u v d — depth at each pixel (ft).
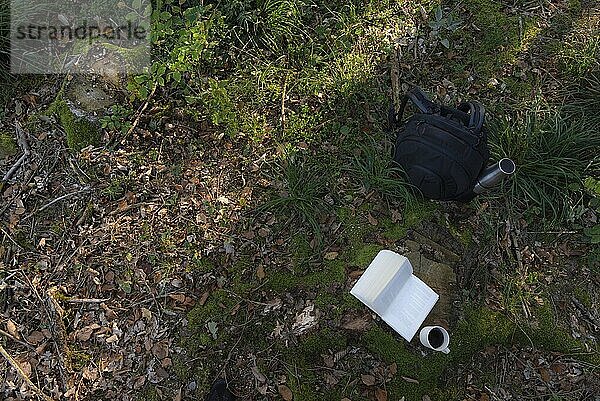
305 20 8.57
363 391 5.88
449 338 5.90
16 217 6.77
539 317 6.33
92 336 6.13
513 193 7.08
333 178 7.25
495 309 6.33
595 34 8.68
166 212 6.89
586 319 6.50
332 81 7.95
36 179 7.01
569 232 7.01
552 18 8.95
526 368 6.22
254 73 7.91
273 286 6.38
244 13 8.01
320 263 6.55
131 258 6.56
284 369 5.97
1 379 5.86
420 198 6.91
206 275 6.50
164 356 6.01
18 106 7.42
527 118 7.40
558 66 8.41
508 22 8.84
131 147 7.25
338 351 6.04
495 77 8.30
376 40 8.47
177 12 7.32
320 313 6.12
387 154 7.25
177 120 7.54
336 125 7.69
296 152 7.42
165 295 6.35
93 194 6.91
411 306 5.96
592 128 7.46
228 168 7.30
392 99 7.97
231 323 6.15
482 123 5.88
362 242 6.63
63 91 7.18
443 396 5.93
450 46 8.61
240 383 5.91
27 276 6.41
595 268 6.81
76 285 6.39
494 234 6.86
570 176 7.02
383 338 5.94
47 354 6.01
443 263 6.43
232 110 7.42
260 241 6.76
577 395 6.06
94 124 7.16
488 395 6.05
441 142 5.98
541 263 6.81
